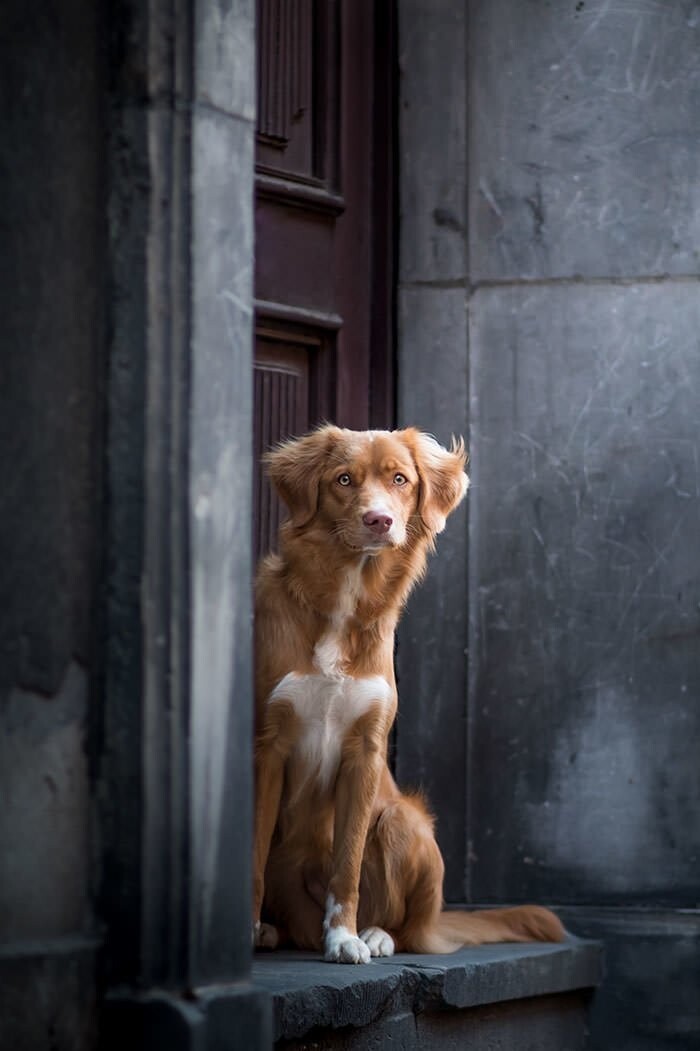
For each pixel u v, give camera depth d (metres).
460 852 6.51
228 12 4.10
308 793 5.47
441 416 6.65
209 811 3.94
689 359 6.53
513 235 6.64
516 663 6.53
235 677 4.05
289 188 6.42
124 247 3.94
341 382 6.62
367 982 4.76
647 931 6.30
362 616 5.35
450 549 6.60
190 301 3.96
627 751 6.45
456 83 6.70
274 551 6.39
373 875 5.54
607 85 6.61
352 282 6.70
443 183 6.70
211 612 3.98
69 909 3.79
